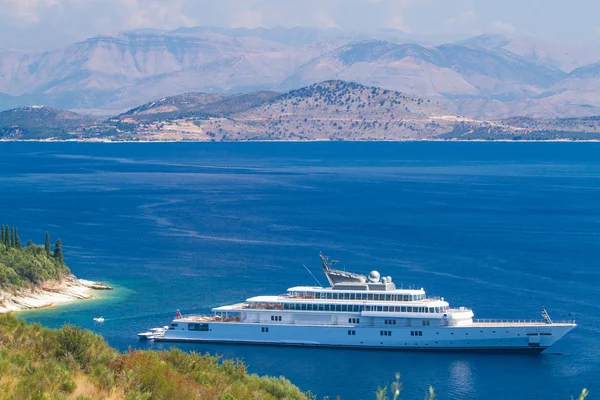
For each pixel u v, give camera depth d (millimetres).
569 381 198875
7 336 137875
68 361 133000
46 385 119000
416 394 191000
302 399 152875
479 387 195625
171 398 128500
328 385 197750
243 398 138750
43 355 132375
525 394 190625
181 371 144625
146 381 130500
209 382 142875
